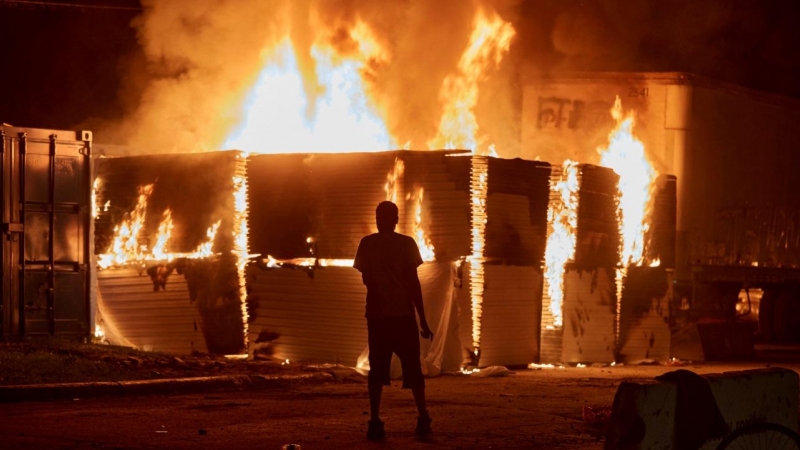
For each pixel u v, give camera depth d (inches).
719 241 856.3
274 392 468.4
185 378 470.0
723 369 644.1
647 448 236.5
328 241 581.9
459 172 570.3
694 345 776.3
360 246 346.6
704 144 834.2
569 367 634.2
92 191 657.0
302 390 475.2
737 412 257.1
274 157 597.6
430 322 564.1
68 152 634.2
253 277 598.9
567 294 641.6
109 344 633.0
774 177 940.0
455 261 569.9
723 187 861.8
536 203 612.7
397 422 369.1
